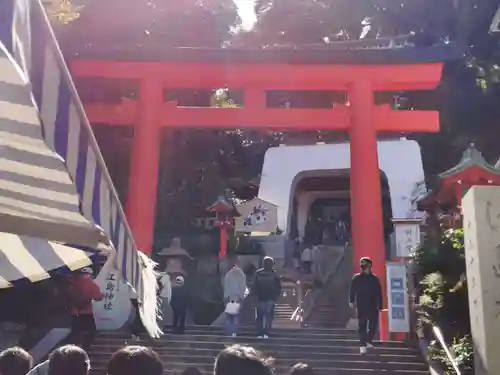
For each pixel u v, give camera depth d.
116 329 11.56
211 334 12.12
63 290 11.73
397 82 16.11
